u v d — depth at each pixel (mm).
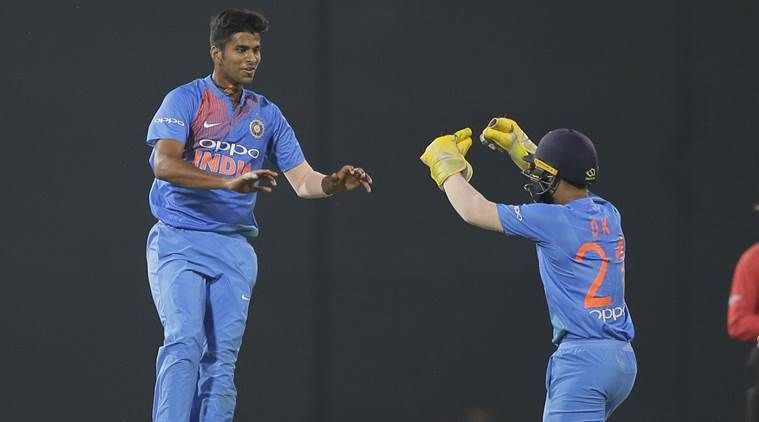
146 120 22953
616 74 23312
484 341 23125
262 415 22938
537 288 23125
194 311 14852
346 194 23188
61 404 22719
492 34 23344
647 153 23297
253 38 15258
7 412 22672
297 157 16219
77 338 22766
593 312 14031
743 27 23281
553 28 23328
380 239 23188
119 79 22969
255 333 23000
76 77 22922
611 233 14367
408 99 23250
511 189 23125
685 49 23312
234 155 15359
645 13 23359
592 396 13906
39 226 22828
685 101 23281
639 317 23266
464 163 14688
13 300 22750
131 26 23016
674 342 23203
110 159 22906
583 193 14586
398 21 23297
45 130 22891
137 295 22812
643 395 23203
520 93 23266
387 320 23141
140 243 22875
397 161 23219
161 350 14727
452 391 23078
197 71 23000
